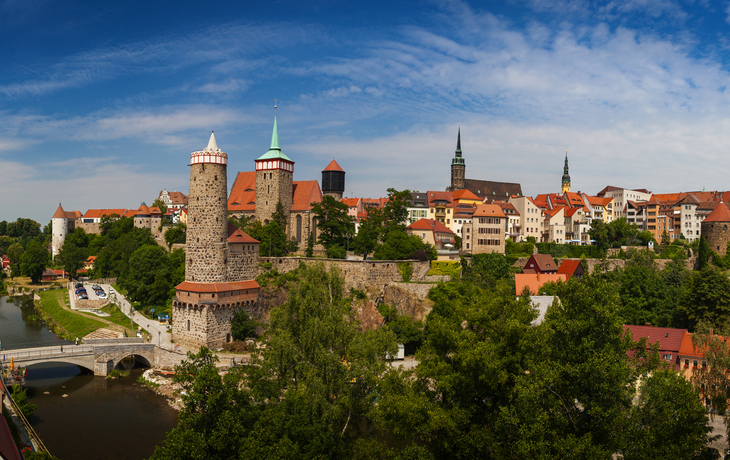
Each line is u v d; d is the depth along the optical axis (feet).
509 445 150.00
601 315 156.46
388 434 216.95
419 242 409.90
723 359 174.19
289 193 457.27
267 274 360.48
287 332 178.40
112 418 230.68
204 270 307.37
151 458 130.82
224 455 133.39
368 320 345.72
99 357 285.23
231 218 444.96
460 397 166.91
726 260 462.19
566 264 446.60
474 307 181.06
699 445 139.95
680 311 319.27
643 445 137.28
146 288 395.75
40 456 151.84
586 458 132.67
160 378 278.26
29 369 295.69
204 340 300.61
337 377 168.14
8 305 514.27
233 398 148.15
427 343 186.29
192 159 311.27
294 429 148.15
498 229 506.89
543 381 145.59
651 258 483.10
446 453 163.53
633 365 175.94
